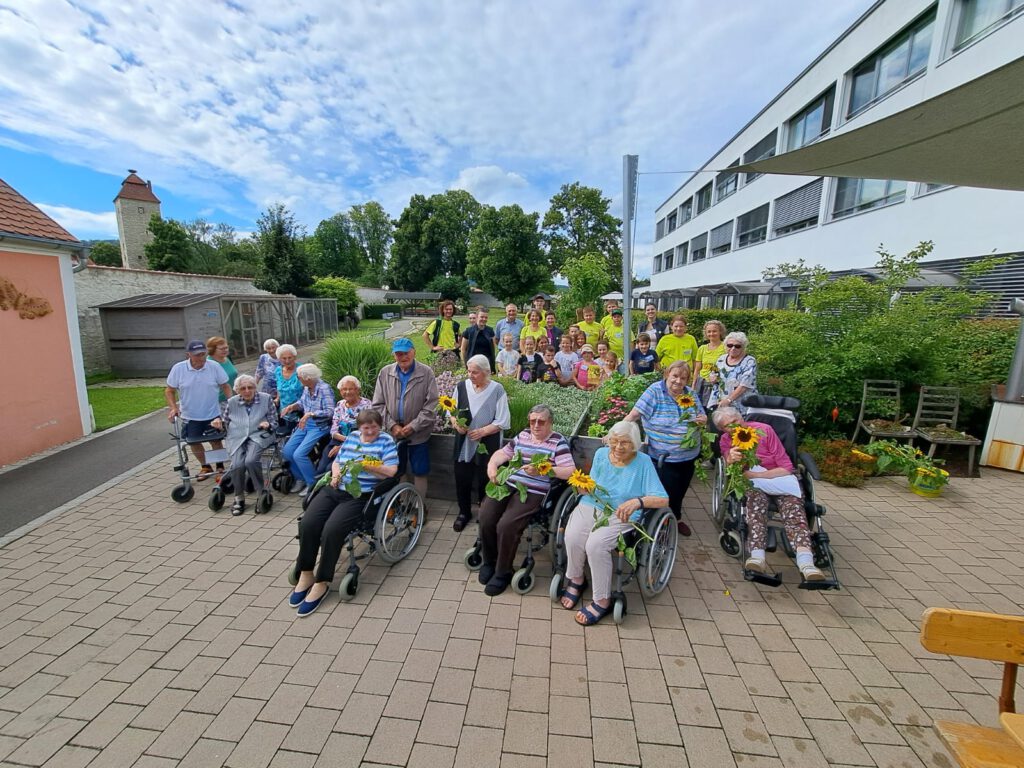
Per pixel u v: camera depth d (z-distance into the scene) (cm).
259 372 677
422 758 220
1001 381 630
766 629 308
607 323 874
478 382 427
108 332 1287
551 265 4694
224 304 1537
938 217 1045
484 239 4306
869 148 392
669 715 243
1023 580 359
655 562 346
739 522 377
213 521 466
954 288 704
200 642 298
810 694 256
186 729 237
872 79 1293
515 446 370
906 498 503
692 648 291
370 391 663
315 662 280
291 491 536
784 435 408
